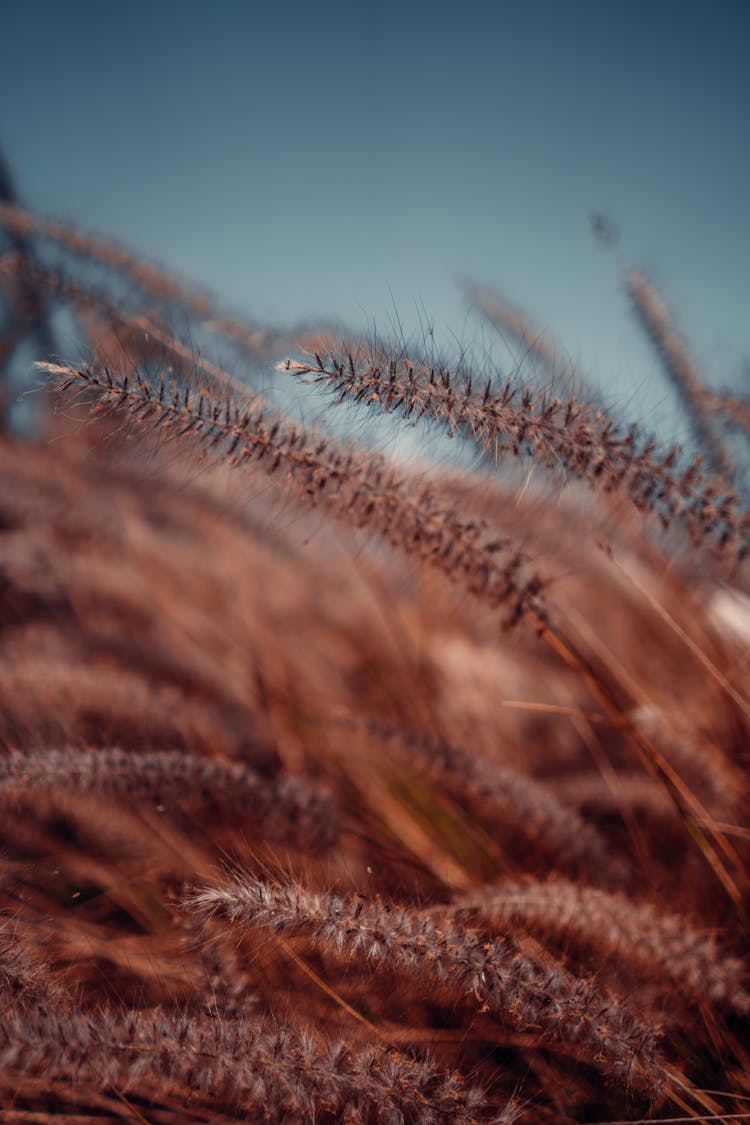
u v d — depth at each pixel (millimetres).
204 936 473
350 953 451
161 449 493
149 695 585
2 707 557
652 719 547
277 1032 449
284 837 517
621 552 562
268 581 722
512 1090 481
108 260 621
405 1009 494
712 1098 478
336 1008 488
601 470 486
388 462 504
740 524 492
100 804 527
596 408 491
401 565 557
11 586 671
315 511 521
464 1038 484
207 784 510
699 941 492
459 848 562
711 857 514
